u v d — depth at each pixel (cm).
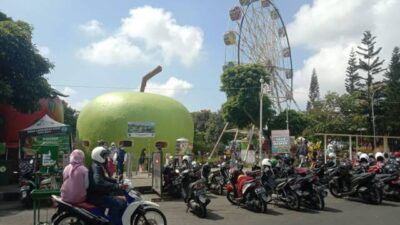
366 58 6012
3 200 1566
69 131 1756
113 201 830
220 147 5253
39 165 1505
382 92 5769
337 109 5912
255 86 4138
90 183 823
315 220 1120
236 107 4150
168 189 1573
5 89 1869
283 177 1505
